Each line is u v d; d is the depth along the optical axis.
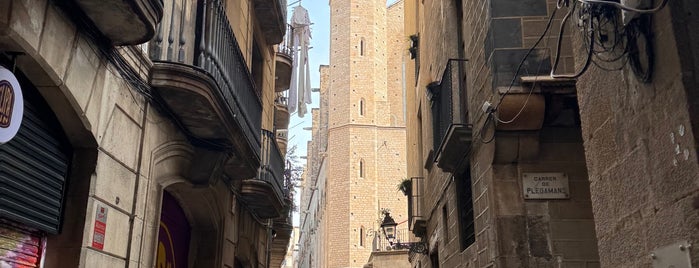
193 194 8.72
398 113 50.25
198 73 6.60
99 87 5.39
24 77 4.66
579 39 4.37
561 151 7.64
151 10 5.23
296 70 17.77
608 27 3.73
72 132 5.26
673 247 2.94
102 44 5.39
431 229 13.77
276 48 16.94
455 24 10.56
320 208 56.91
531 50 6.91
